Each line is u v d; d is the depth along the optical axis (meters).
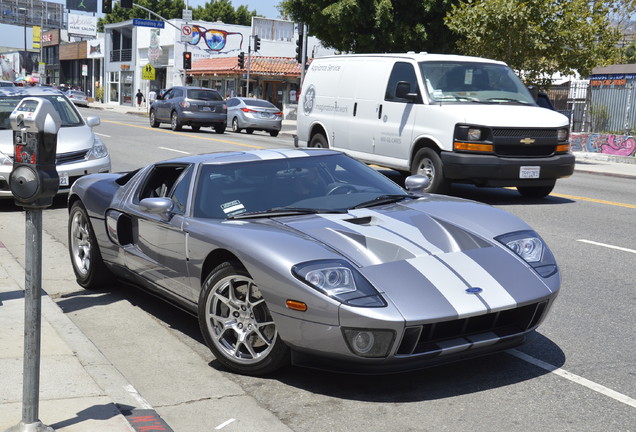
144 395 3.98
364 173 5.27
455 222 4.51
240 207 4.66
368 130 11.82
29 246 3.05
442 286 3.83
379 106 11.60
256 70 43.00
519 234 4.46
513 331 4.01
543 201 11.19
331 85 12.86
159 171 5.52
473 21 20.31
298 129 13.79
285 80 45.22
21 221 9.41
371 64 12.00
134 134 25.02
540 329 5.00
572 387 3.99
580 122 23.47
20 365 4.10
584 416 3.63
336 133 12.62
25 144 2.98
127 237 5.54
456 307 3.72
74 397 3.67
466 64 11.32
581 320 5.20
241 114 29.95
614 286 6.14
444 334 3.80
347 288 3.70
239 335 4.18
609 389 3.97
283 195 4.79
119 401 3.78
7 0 96.81
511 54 20.30
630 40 29.97
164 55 56.50
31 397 3.12
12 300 5.46
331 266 3.79
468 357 3.89
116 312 5.59
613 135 21.48
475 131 10.13
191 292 4.65
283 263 3.86
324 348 3.73
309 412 3.73
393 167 11.41
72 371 4.05
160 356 4.63
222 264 4.23
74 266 6.32
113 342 4.90
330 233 4.18
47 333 4.71
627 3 27.28
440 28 25.03
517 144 10.26
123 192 5.70
